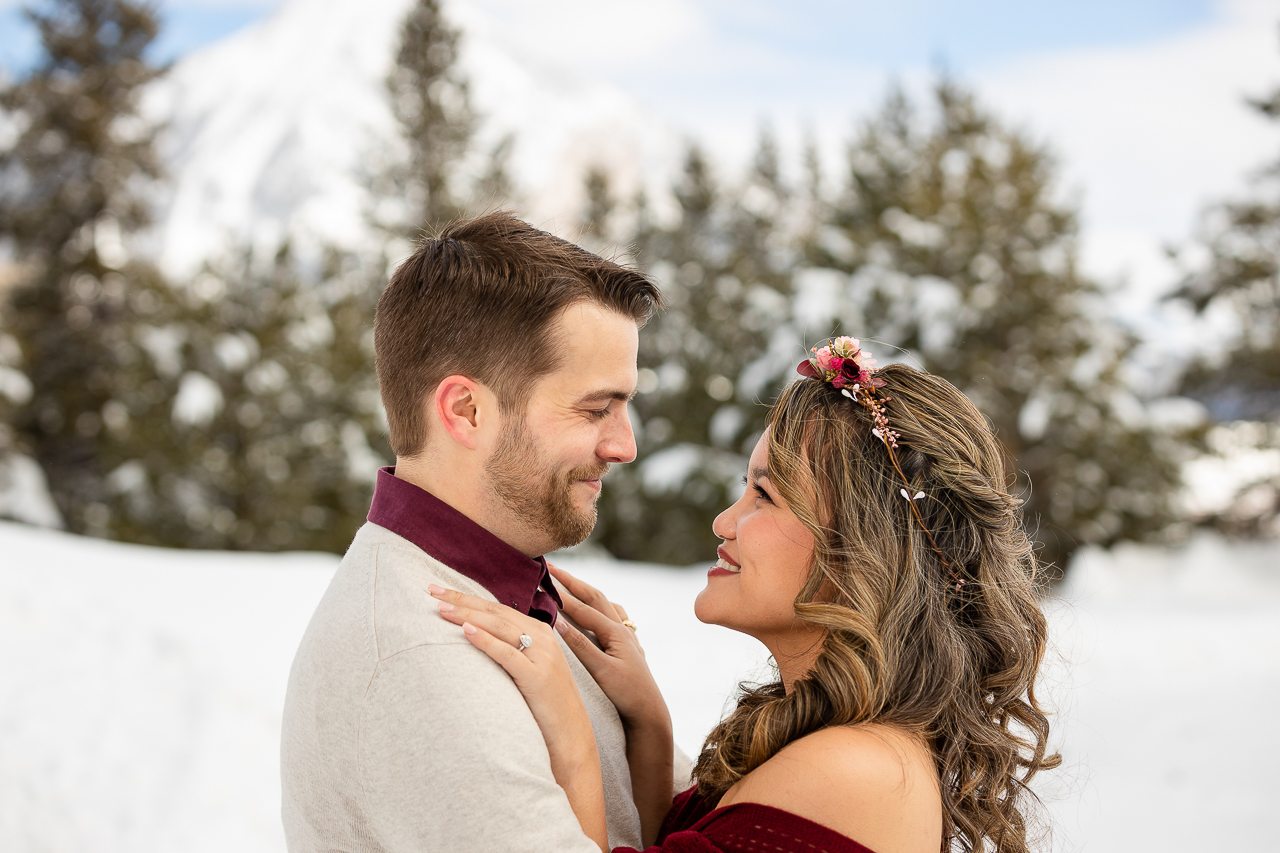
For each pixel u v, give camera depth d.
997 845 1.68
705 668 7.66
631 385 1.69
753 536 1.76
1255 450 18.33
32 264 22.08
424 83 20.81
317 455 16.64
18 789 4.57
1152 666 7.84
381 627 1.49
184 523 16.27
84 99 22.48
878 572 1.65
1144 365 19.19
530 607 1.70
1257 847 4.41
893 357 9.21
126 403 17.17
